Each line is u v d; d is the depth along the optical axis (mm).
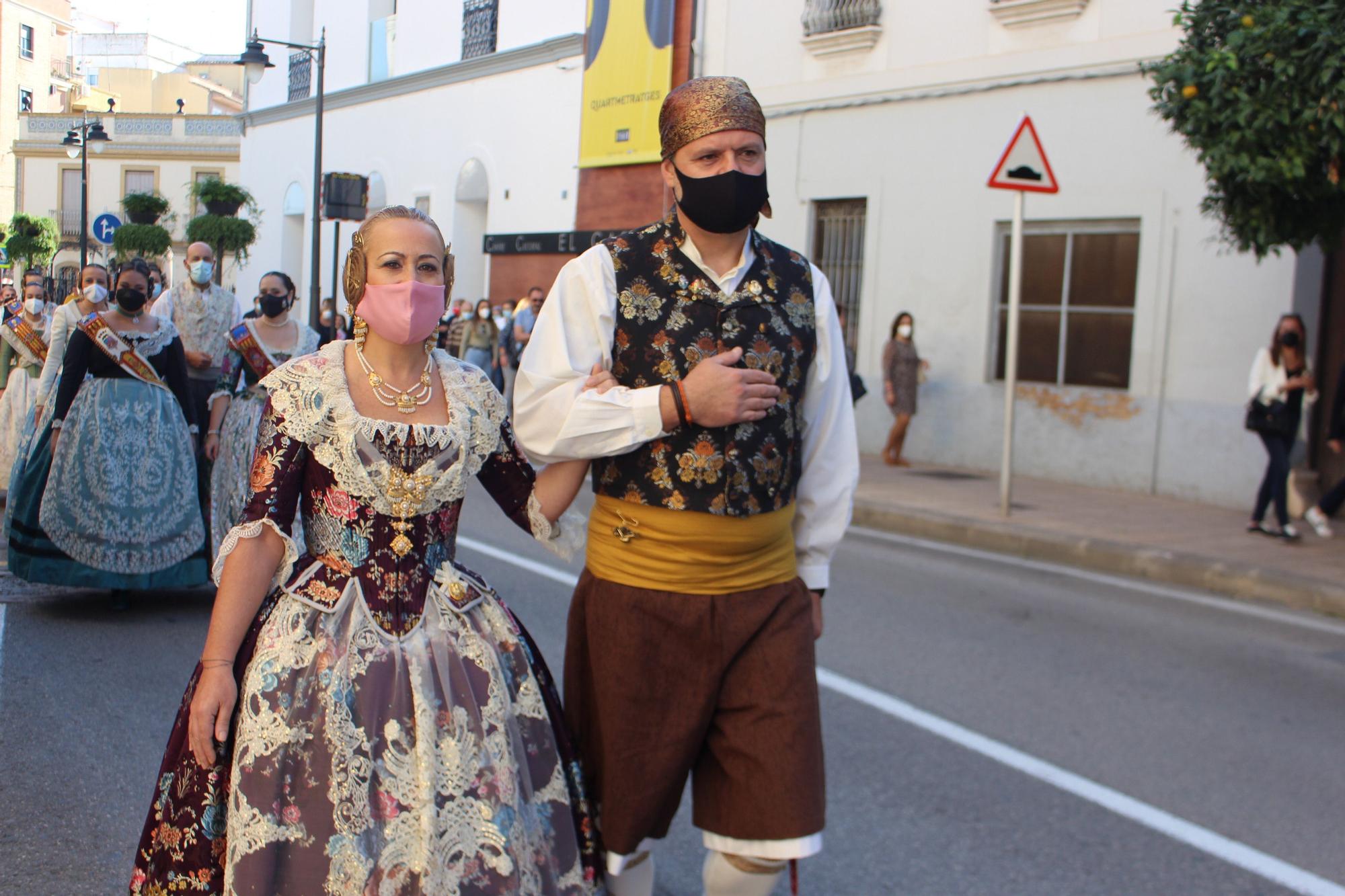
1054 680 5461
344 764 2266
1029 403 12062
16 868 3266
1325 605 7141
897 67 13219
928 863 3523
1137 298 11211
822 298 2674
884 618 6531
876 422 13562
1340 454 10094
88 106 50500
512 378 16812
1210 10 7449
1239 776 4332
